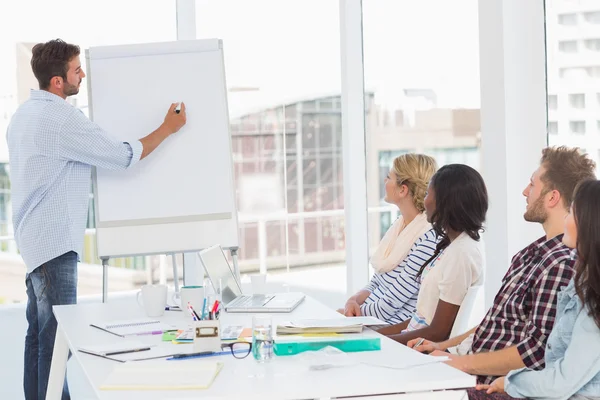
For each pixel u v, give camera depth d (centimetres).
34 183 325
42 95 329
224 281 282
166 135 349
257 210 518
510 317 222
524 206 319
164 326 243
